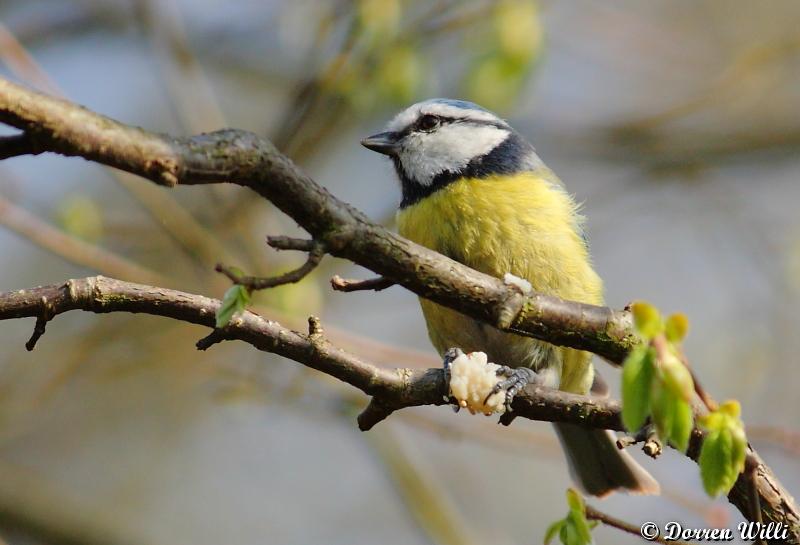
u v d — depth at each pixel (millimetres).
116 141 4137
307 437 13852
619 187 14039
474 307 5301
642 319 4430
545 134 14070
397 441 10891
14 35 13047
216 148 4395
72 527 11125
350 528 13211
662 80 15141
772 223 13195
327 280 11672
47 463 12703
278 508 13219
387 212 11086
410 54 10078
